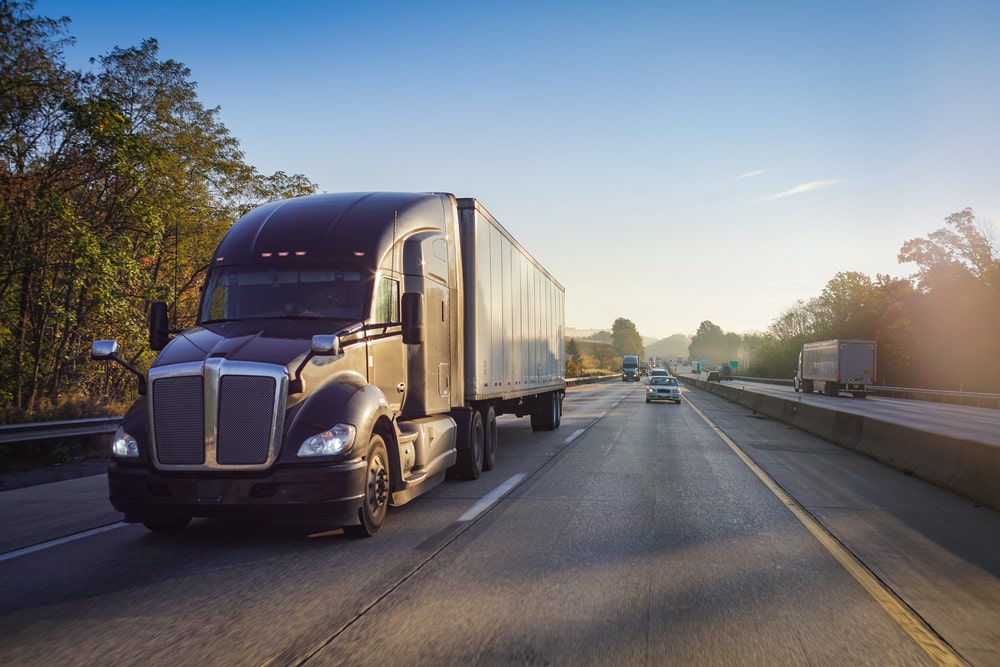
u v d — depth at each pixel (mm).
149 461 6762
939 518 8711
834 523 8195
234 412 6633
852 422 17250
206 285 8320
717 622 4789
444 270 10414
